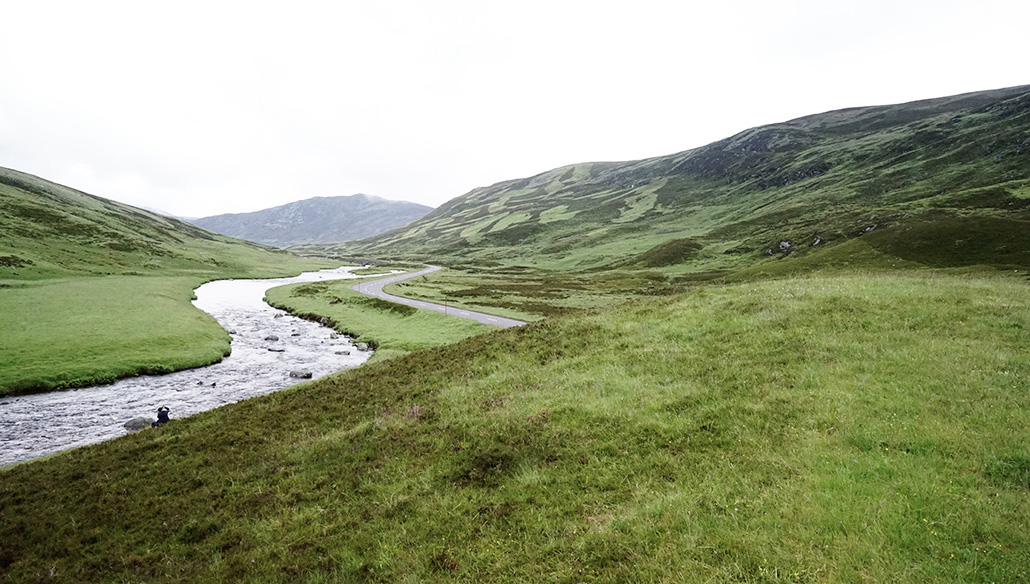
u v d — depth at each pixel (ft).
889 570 25.04
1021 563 24.57
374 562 32.91
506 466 43.68
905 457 35.32
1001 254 257.34
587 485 38.32
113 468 60.70
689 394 51.75
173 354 160.76
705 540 29.01
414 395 71.87
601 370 65.10
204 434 69.15
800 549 27.14
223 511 44.55
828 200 597.52
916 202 429.38
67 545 42.34
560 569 29.01
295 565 34.09
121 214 646.33
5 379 127.95
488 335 100.22
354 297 313.32
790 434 40.96
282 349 187.01
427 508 38.83
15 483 60.54
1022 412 39.70
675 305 90.79
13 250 338.54
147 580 35.68
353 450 53.83
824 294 79.77
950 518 28.37
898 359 53.42
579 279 446.19
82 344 158.30
